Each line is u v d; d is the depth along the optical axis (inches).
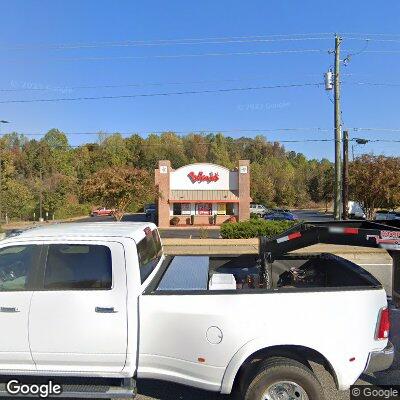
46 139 3740.2
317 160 4739.2
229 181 1566.2
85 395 140.6
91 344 141.4
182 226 1547.7
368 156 882.1
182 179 1557.6
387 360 139.6
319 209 2878.9
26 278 147.7
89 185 1001.5
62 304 142.7
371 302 139.9
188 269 181.9
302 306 136.4
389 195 815.1
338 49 775.7
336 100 778.2
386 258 524.7
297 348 143.1
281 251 200.7
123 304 141.4
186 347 138.1
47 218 2091.5
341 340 136.2
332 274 201.2
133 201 1029.8
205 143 4606.3
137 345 141.4
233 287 157.8
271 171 3410.4
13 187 1897.1
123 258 145.0
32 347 143.3
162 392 169.5
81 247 148.8
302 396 131.5
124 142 3964.1
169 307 139.4
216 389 136.3
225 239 717.3
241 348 135.0
